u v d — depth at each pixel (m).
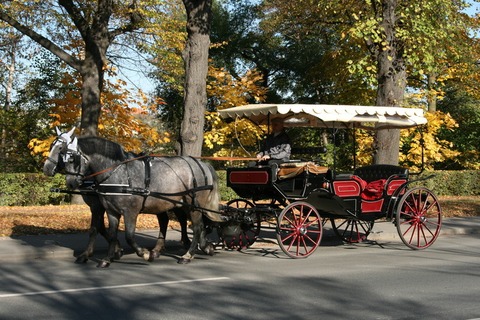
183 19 32.28
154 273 10.00
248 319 6.94
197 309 7.41
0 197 22.78
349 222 14.52
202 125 16.55
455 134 36.91
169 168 11.23
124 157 10.86
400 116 13.48
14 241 13.17
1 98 35.31
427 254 12.68
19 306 7.48
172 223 17.05
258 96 25.64
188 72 16.45
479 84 32.78
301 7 26.14
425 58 19.53
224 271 10.25
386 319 6.98
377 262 11.41
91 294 8.23
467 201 25.92
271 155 12.41
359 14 20.19
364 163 28.84
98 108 22.19
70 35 24.92
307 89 39.12
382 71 19.34
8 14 21.88
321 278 9.62
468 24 24.64
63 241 13.32
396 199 13.36
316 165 12.32
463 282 9.33
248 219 12.18
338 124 14.21
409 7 19.23
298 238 12.03
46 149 21.83
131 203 10.75
